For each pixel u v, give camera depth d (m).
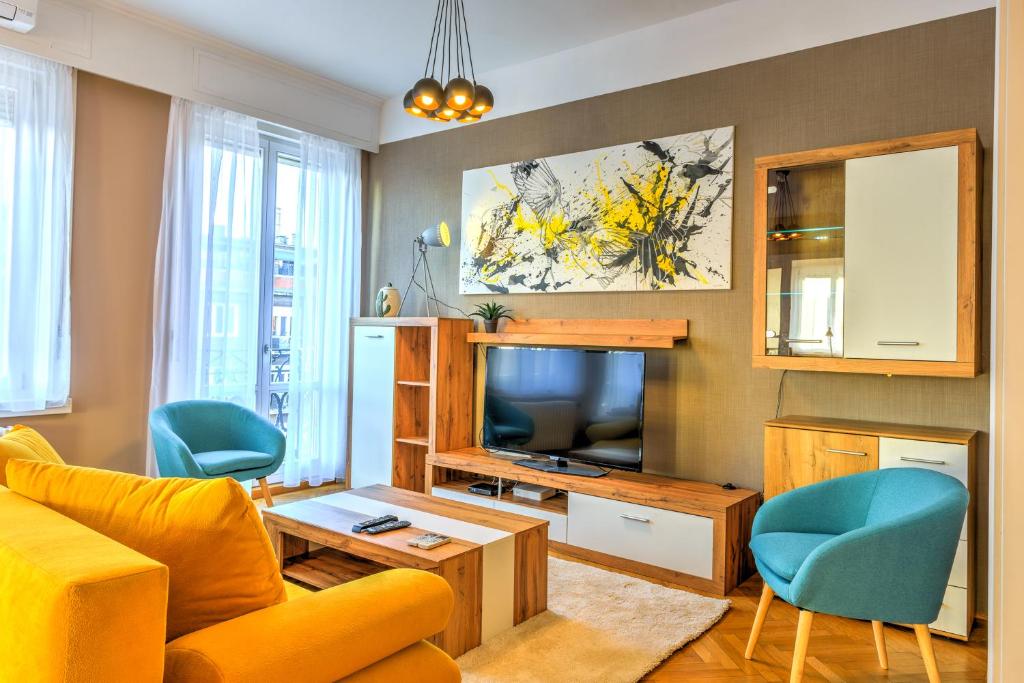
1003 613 1.02
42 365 3.53
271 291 4.76
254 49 4.29
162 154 4.07
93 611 1.00
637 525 3.29
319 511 2.84
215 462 3.54
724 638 2.56
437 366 4.28
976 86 2.86
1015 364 1.01
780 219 3.01
